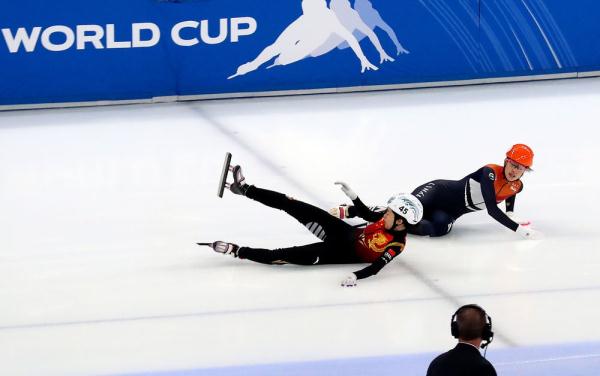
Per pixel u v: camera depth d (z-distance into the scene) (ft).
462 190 65.26
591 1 98.02
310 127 89.40
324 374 48.16
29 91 95.04
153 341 52.03
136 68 95.66
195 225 68.69
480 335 36.60
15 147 86.17
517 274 59.52
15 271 61.72
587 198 72.23
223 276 60.08
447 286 58.03
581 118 89.35
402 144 84.89
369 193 74.23
